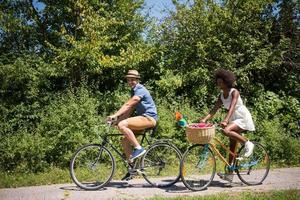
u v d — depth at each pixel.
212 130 7.13
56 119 9.84
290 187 7.39
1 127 10.09
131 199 6.58
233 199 6.40
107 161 8.48
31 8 12.53
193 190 7.26
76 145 9.42
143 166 7.55
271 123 11.41
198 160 7.46
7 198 6.83
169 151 7.76
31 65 11.73
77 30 12.32
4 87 11.14
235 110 7.61
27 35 12.51
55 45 12.54
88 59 11.52
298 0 13.36
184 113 11.02
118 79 12.56
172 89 12.00
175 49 12.98
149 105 7.59
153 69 12.63
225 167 7.72
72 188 7.49
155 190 7.30
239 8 12.70
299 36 13.60
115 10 12.69
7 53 11.98
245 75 12.36
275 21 13.64
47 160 9.38
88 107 10.16
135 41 12.84
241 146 7.73
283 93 13.23
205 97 12.27
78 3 11.51
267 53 12.51
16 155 9.11
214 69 12.39
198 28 12.61
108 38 11.59
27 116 10.87
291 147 10.63
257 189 7.42
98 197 6.80
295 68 13.63
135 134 7.70
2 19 11.58
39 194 7.07
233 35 12.79
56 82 12.29
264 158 8.04
